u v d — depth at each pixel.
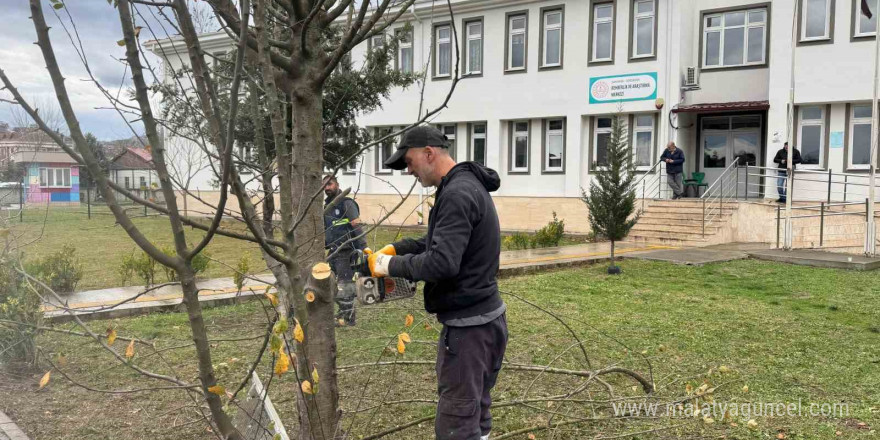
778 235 15.52
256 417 3.28
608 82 21.62
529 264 12.05
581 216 22.17
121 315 7.77
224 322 7.54
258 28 2.61
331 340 3.01
